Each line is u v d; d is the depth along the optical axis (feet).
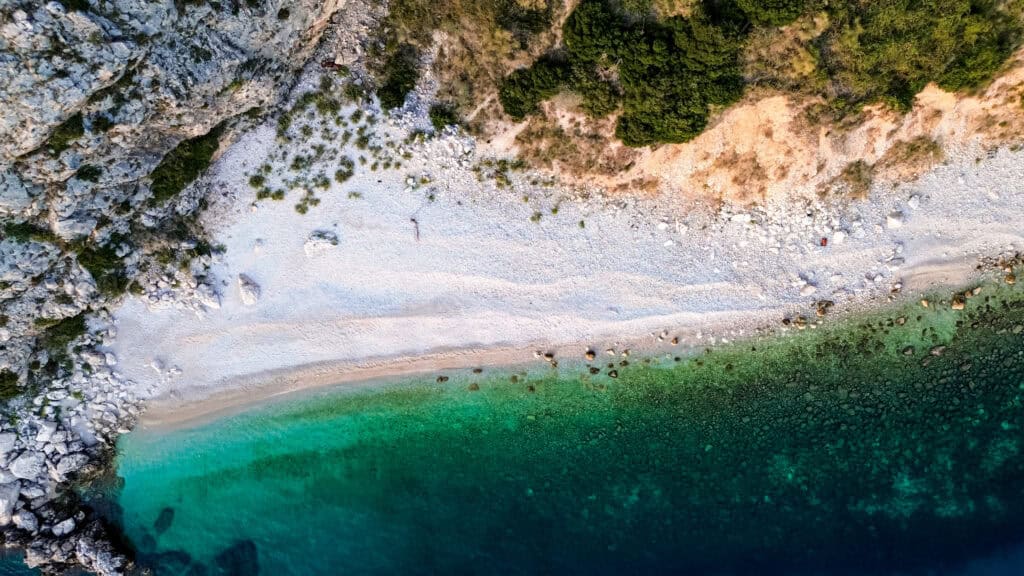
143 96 64.64
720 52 68.69
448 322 83.97
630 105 74.54
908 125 78.02
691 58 69.77
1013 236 81.61
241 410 85.46
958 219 81.97
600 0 69.31
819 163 79.20
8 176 63.26
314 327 83.61
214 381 84.53
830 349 83.71
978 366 83.35
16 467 80.48
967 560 84.17
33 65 57.72
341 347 84.17
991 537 84.17
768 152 78.38
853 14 68.08
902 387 83.92
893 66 71.61
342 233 82.17
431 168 81.61
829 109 74.23
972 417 84.17
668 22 69.46
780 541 85.56
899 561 84.58
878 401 84.23
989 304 82.43
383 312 83.61
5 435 79.66
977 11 68.85
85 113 62.85
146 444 85.15
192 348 83.46
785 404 84.69
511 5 72.18
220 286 81.97
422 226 82.53
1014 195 81.61
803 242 83.15
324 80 78.84
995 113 78.43
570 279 83.66
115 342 81.87
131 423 84.28
